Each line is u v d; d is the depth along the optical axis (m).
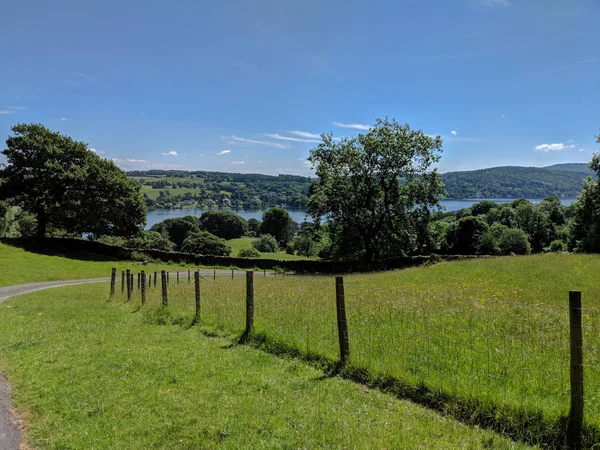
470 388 5.43
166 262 51.62
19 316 13.45
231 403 5.68
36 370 7.32
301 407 5.50
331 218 45.72
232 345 8.80
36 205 49.94
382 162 43.31
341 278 7.02
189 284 25.69
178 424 5.11
